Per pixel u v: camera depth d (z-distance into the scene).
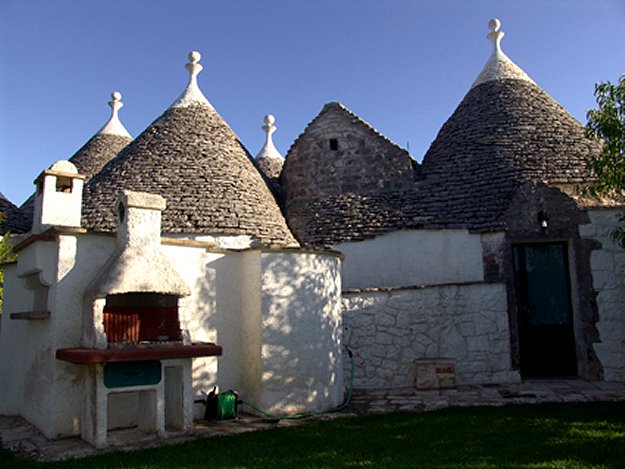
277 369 8.03
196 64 16.06
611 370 10.27
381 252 12.27
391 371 10.46
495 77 15.20
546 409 7.70
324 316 8.65
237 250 8.57
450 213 12.20
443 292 10.74
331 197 13.95
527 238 11.17
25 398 7.95
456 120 14.85
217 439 6.55
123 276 6.58
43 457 5.95
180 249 7.92
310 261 8.62
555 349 11.09
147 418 7.04
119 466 5.45
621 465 5.07
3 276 9.50
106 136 19.75
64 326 6.89
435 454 5.60
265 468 5.28
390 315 10.67
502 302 10.68
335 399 8.62
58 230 6.96
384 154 13.93
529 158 12.59
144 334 7.41
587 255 10.70
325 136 14.53
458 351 10.53
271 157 20.67
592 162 8.62
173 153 13.48
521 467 5.06
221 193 12.56
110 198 12.45
